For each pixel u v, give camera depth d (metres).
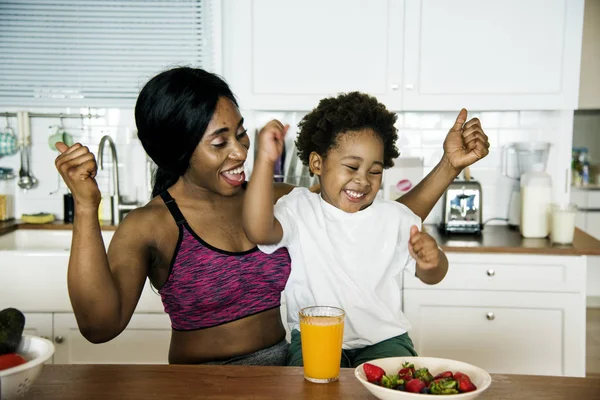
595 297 4.64
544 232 2.83
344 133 1.38
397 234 1.46
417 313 2.65
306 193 1.53
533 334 2.63
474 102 2.91
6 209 3.22
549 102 2.88
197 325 1.35
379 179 1.43
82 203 1.03
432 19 2.87
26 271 2.47
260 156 1.15
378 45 2.90
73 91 3.18
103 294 1.08
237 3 2.90
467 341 2.65
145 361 2.50
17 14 3.12
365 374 0.98
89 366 1.10
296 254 1.42
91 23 3.13
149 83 1.30
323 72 2.93
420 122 3.23
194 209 1.36
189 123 1.26
